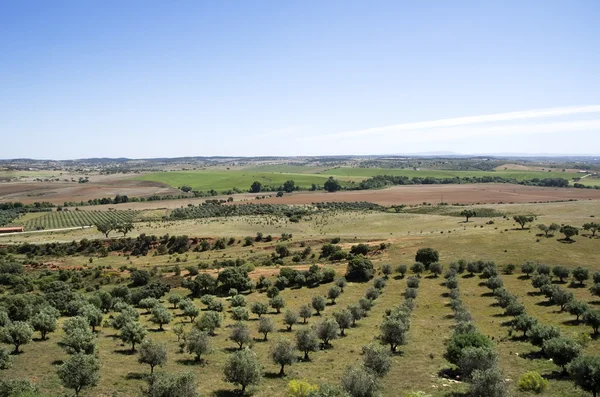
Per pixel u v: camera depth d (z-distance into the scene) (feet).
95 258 491.72
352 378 127.95
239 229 581.12
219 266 420.77
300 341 183.32
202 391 144.66
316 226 593.01
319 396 114.42
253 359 146.51
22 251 521.24
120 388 142.61
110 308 295.89
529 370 158.30
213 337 219.41
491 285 296.71
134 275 375.25
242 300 290.56
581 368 130.41
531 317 203.72
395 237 479.82
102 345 200.03
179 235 546.67
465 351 150.51
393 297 302.66
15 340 178.60
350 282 354.13
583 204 626.23
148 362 160.66
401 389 143.64
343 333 223.10
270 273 381.60
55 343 194.59
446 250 404.16
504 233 432.66
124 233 575.38
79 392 136.36
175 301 301.22
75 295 296.10
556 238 403.34
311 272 360.48
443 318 246.68
